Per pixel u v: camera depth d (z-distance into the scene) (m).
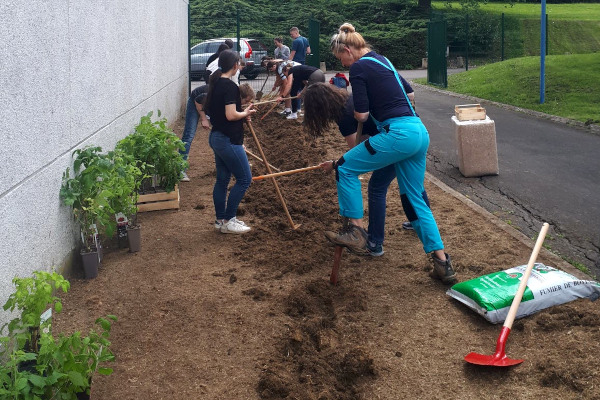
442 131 12.99
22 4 4.45
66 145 5.47
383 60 5.06
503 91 18.20
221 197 6.41
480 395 3.64
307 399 3.59
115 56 7.34
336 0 41.00
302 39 16.33
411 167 5.00
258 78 23.80
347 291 4.93
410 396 3.67
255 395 3.67
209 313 4.64
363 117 4.96
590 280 5.01
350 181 5.02
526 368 3.83
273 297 4.87
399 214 6.94
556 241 6.29
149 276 5.33
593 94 16.34
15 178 4.25
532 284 4.50
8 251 4.09
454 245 5.93
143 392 3.70
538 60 21.67
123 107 7.78
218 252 5.88
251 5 38.97
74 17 5.72
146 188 7.39
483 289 4.53
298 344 4.18
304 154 10.06
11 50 4.23
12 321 3.46
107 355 3.42
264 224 6.68
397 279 5.21
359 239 4.98
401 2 41.06
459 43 36.44
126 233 5.96
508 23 38.44
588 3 51.22
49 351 3.17
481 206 7.55
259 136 12.23
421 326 4.43
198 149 11.16
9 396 2.92
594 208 7.35
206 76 9.08
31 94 4.60
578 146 10.99
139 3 8.97
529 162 9.84
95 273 5.30
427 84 23.16
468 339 4.25
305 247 5.92
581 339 4.01
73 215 5.59
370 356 3.94
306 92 5.23
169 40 12.76
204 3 37.69
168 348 4.18
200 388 3.74
